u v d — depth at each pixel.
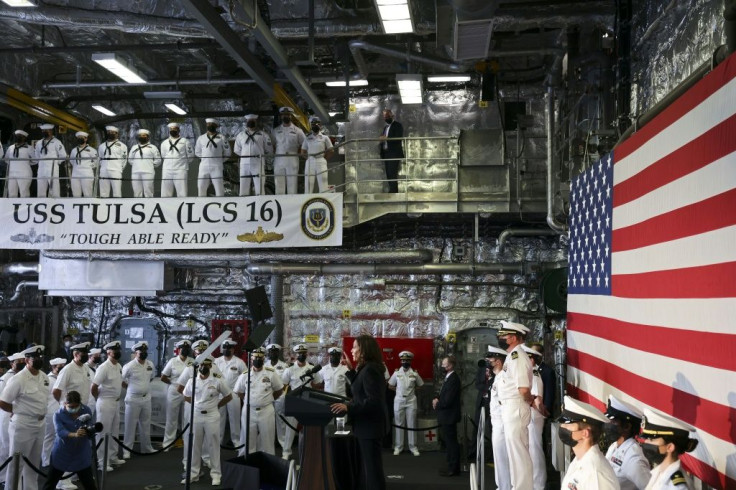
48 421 15.41
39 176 18.27
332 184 19.22
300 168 19.78
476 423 16.56
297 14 15.26
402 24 12.14
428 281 20.16
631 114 12.70
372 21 14.86
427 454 17.31
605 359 10.60
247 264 19.47
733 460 6.47
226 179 20.52
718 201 6.89
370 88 19.89
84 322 22.00
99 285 18.89
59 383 14.69
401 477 14.68
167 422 17.50
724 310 6.71
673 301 8.00
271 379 15.71
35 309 21.59
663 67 11.41
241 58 14.27
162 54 19.39
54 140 18.39
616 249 10.27
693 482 7.64
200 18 12.06
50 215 17.50
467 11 11.07
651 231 8.80
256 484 11.09
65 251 18.45
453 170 17.70
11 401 12.93
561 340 19.50
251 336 12.39
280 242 16.73
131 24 14.42
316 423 9.30
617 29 13.24
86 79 20.72
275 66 19.38
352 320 20.41
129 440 16.67
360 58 17.44
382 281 20.23
